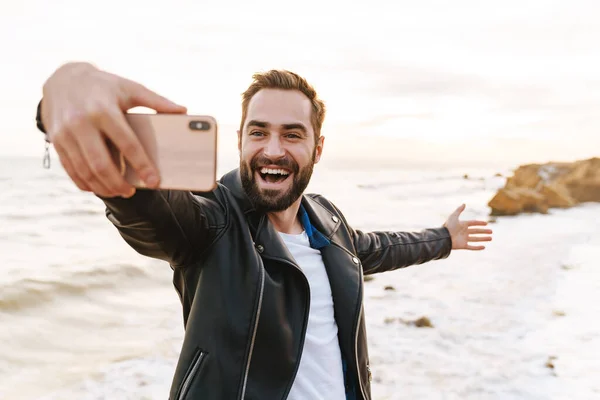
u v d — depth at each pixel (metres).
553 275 9.84
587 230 16.56
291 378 1.76
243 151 1.90
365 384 2.12
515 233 15.99
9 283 9.90
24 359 6.50
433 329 6.94
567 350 6.00
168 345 6.96
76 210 22.61
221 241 1.72
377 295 8.75
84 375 5.91
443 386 5.21
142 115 1.00
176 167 1.00
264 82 1.88
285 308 1.80
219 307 1.65
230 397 1.61
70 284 10.16
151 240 1.42
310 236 2.14
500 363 5.71
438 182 54.91
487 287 9.12
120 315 8.48
